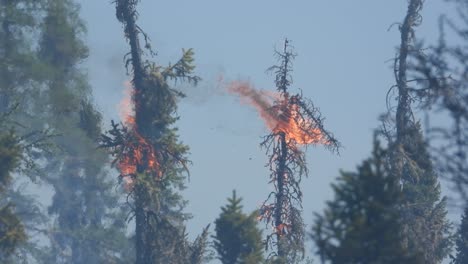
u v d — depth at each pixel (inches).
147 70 6973.4
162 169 7042.3
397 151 5561.0
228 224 6323.8
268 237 6875.0
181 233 7239.2
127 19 6860.2
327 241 3836.1
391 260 3809.1
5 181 6127.0
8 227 6097.4
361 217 3814.0
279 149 6914.4
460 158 2596.0
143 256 6973.4
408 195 6973.4
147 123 6998.0
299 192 6879.9
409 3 5639.8
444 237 6988.2
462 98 2608.3
